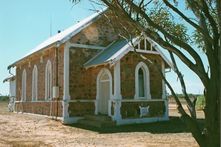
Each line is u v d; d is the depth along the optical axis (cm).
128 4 640
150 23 630
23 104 3309
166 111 2458
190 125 602
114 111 2184
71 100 2339
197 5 617
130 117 2244
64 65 2362
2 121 2441
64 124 2248
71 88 2359
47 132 1847
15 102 3594
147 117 2328
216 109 577
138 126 2094
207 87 588
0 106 5241
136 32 764
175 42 617
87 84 2450
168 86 634
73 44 2406
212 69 581
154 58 2409
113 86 2227
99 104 2383
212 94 580
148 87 2383
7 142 1471
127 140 1520
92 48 2506
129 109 2250
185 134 1716
